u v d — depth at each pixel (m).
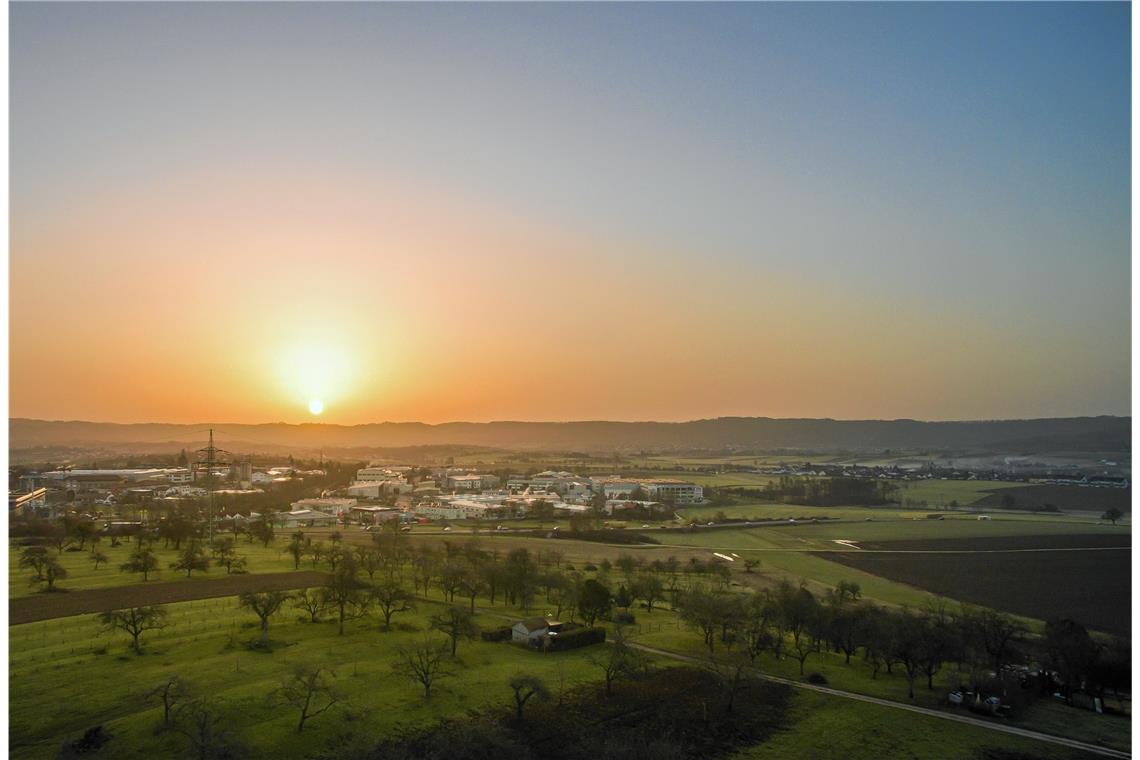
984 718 118.69
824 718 116.50
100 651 126.12
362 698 111.12
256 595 151.00
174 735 95.56
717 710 117.94
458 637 143.75
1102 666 130.25
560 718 111.62
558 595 190.12
